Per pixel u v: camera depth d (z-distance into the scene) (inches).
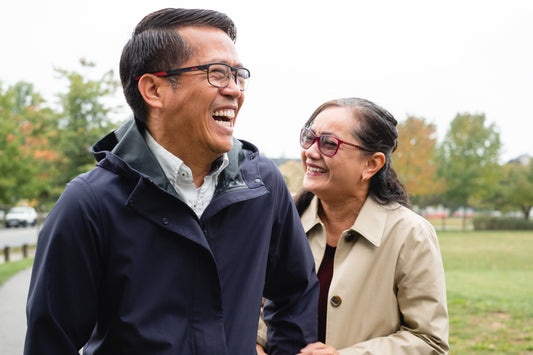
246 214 59.4
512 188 1701.5
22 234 1219.9
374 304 80.2
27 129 805.9
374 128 81.2
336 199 85.7
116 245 51.6
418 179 1165.1
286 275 68.9
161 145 56.8
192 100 53.3
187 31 53.5
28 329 51.5
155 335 51.3
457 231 1455.5
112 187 52.6
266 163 65.7
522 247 847.1
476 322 263.0
